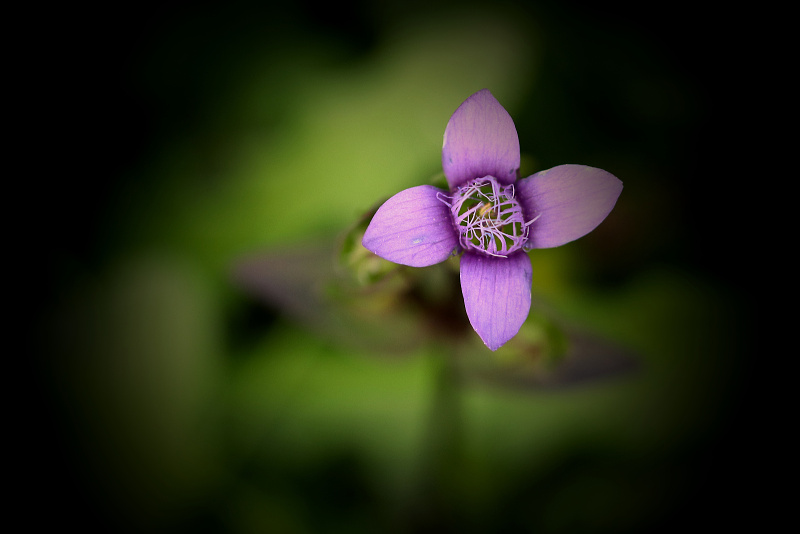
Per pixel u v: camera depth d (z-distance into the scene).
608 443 0.22
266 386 0.22
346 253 0.19
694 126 0.27
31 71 0.26
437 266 0.19
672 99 0.27
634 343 0.23
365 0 0.27
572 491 0.22
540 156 0.26
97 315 0.21
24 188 0.24
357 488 0.21
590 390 0.22
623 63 0.27
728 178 0.26
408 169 0.24
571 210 0.17
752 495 0.22
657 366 0.23
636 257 0.24
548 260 0.24
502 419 0.22
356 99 0.26
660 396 0.23
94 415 0.21
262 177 0.24
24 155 0.25
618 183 0.17
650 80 0.27
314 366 0.22
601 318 0.23
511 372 0.20
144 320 0.21
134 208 0.24
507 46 0.27
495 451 0.22
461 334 0.19
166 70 0.27
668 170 0.26
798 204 0.26
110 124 0.26
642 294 0.24
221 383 0.22
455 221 0.17
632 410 0.22
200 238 0.23
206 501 0.21
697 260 0.25
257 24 0.27
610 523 0.22
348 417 0.22
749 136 0.27
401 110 0.25
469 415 0.22
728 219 0.26
